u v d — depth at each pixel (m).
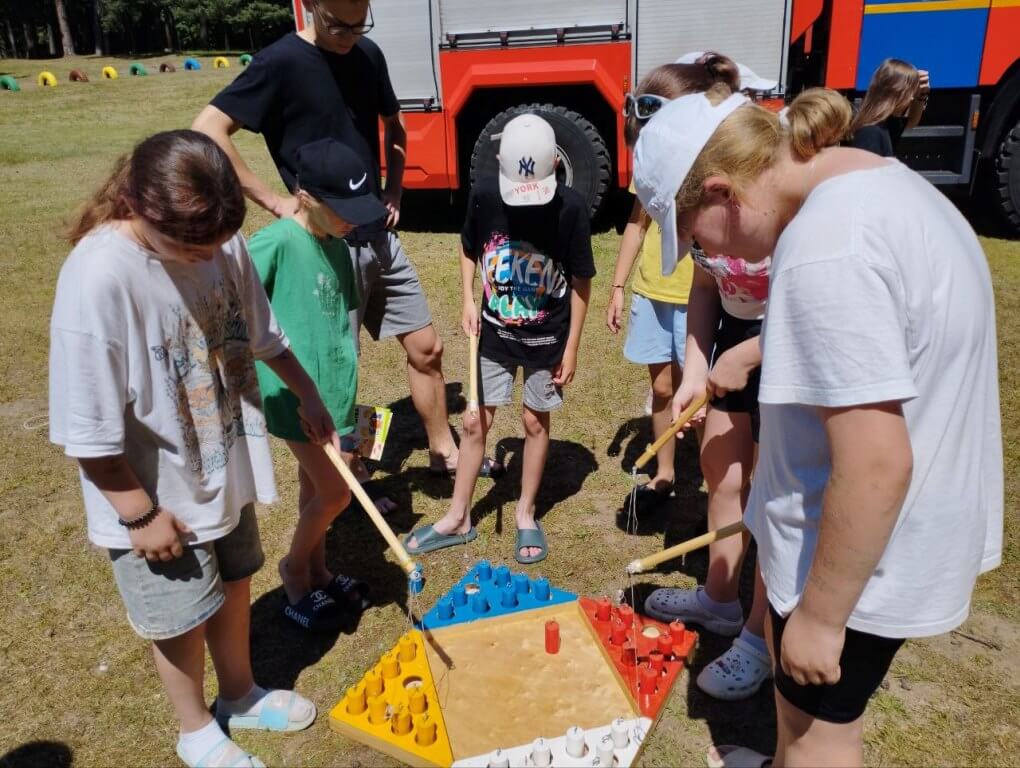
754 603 2.51
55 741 2.39
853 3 6.25
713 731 2.40
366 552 3.28
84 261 1.77
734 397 2.51
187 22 47.84
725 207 1.58
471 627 2.75
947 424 1.44
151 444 1.93
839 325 1.32
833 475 1.38
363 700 2.42
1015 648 2.70
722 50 6.27
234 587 2.27
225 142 3.03
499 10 6.49
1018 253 6.61
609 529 3.41
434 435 3.78
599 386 4.69
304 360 2.65
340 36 3.04
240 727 2.42
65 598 3.02
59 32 49.19
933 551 1.50
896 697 2.50
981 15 6.20
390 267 3.44
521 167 2.79
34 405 4.59
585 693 2.48
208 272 2.00
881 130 4.23
